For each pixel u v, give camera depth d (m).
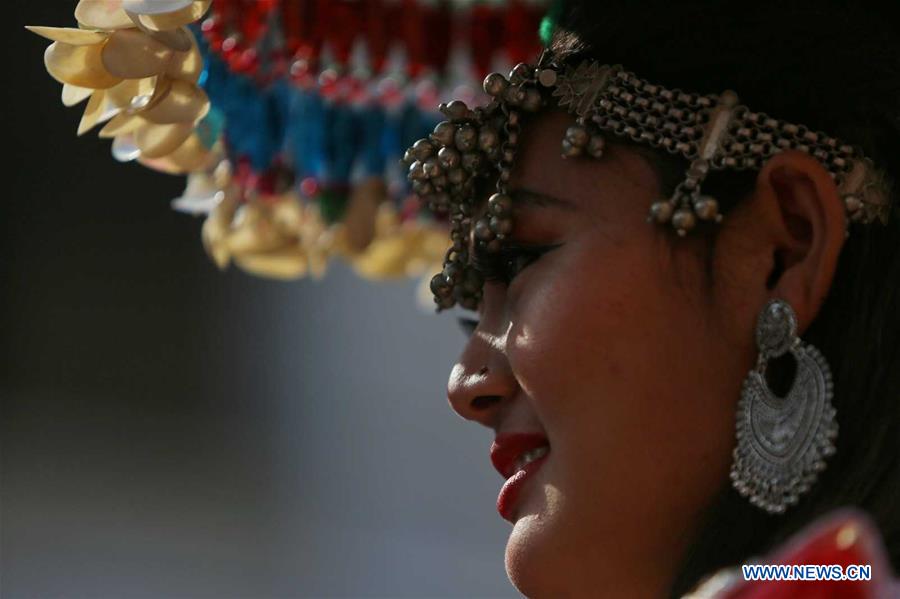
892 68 2.30
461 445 10.09
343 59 3.49
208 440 11.25
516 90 2.35
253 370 11.38
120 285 11.91
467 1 3.60
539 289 2.25
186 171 2.99
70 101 2.51
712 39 2.30
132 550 9.19
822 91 2.27
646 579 2.18
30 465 10.72
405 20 3.55
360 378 10.77
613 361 2.18
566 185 2.29
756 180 2.22
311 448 10.79
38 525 9.46
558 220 2.28
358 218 3.73
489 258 2.38
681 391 2.18
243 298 11.62
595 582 2.19
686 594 2.11
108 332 11.89
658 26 2.32
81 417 11.55
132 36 2.32
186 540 9.44
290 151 3.53
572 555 2.18
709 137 2.23
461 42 3.61
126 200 11.91
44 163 11.77
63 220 11.89
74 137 11.74
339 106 3.61
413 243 3.97
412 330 10.56
